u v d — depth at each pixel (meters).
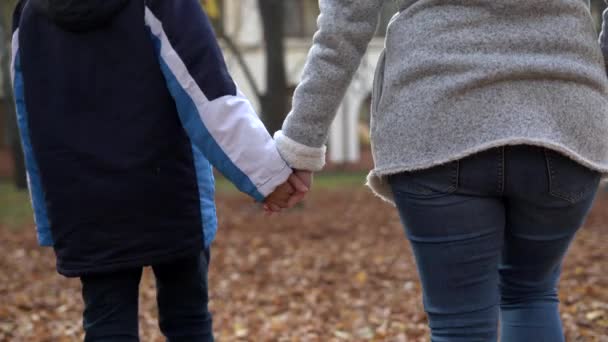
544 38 2.13
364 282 7.67
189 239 2.67
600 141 2.19
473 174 2.12
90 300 2.68
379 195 2.42
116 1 2.53
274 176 2.55
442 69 2.14
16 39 2.73
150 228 2.60
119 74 2.58
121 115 2.58
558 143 2.07
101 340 2.63
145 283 7.70
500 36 2.13
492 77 2.10
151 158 2.58
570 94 2.13
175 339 2.98
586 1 2.27
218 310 6.52
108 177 2.58
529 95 2.11
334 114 2.40
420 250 2.24
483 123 2.09
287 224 13.18
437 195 2.17
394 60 2.24
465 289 2.21
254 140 2.54
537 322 2.43
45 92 2.64
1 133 31.17
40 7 2.62
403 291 7.04
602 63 2.27
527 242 2.30
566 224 2.26
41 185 2.69
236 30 24.08
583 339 4.66
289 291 7.31
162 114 2.60
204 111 2.54
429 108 2.13
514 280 2.44
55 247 2.69
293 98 2.43
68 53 2.61
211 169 2.86
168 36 2.54
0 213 16.20
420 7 2.21
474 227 2.17
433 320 2.26
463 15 2.15
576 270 7.57
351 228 12.72
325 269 8.71
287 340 5.32
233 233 12.22
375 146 2.29
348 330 5.57
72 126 2.61
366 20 2.27
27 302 6.86
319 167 2.50
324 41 2.30
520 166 2.10
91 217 2.59
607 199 16.67
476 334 2.22
